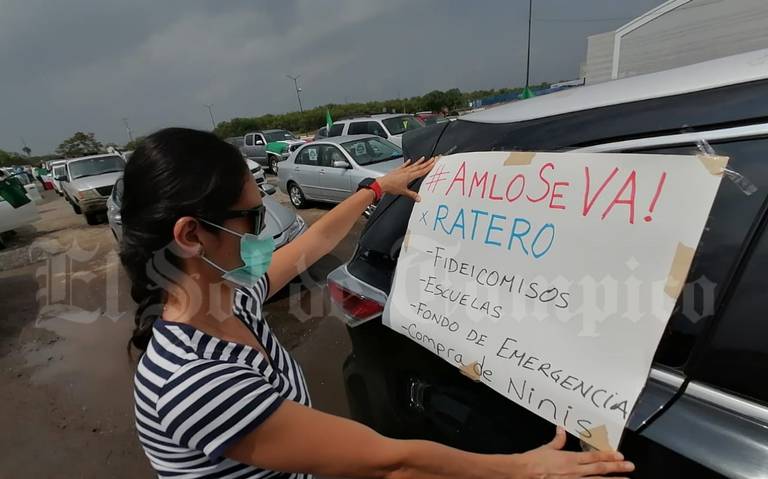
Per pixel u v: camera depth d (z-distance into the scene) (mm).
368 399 1646
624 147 1101
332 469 717
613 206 1009
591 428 952
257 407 687
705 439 853
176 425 690
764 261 894
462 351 1210
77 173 11070
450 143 1598
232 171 782
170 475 787
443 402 1314
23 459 2650
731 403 878
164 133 764
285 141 15273
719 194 960
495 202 1245
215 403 678
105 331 4352
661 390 936
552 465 908
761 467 789
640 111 1131
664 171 958
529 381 1063
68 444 2740
